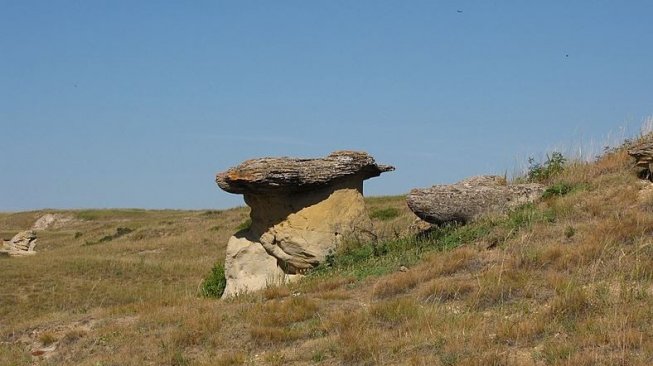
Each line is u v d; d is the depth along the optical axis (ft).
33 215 255.09
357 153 64.44
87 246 147.74
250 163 62.34
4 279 92.53
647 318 34.40
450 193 59.41
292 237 62.54
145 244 132.16
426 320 39.14
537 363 31.53
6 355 47.60
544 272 44.24
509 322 36.78
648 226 46.88
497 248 50.55
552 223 52.70
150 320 48.98
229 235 132.16
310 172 62.34
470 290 43.50
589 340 32.68
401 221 80.89
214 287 68.85
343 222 63.72
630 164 61.26
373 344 36.68
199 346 42.42
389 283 47.44
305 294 50.60
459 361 32.83
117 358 42.01
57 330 52.16
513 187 60.39
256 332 41.78
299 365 36.88
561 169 65.72
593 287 39.04
